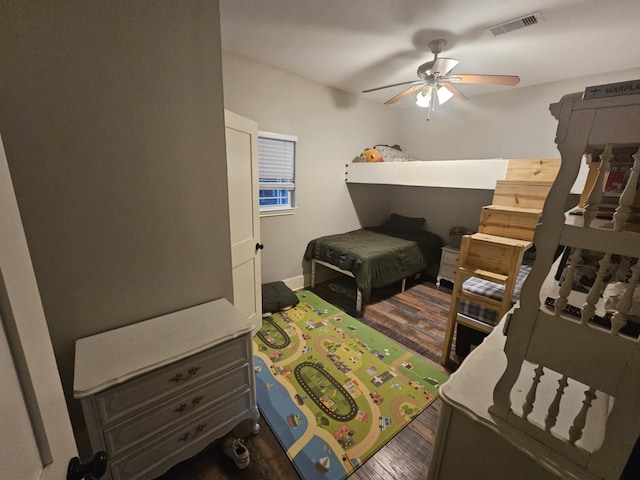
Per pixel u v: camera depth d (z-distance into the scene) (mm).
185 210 1438
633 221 780
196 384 1229
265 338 2453
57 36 997
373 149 3709
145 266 1363
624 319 577
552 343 676
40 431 432
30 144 1012
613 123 533
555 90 2971
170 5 1217
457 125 3785
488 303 1904
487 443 846
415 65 2686
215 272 1613
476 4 1700
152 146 1279
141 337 1253
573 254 626
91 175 1150
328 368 2078
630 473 787
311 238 3691
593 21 1818
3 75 932
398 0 1693
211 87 1405
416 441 1519
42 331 479
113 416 1034
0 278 379
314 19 1908
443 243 4117
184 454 1248
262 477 1314
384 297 3396
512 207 1986
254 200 2318
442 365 2152
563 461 695
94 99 1105
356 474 1340
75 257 1174
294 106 3102
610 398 877
